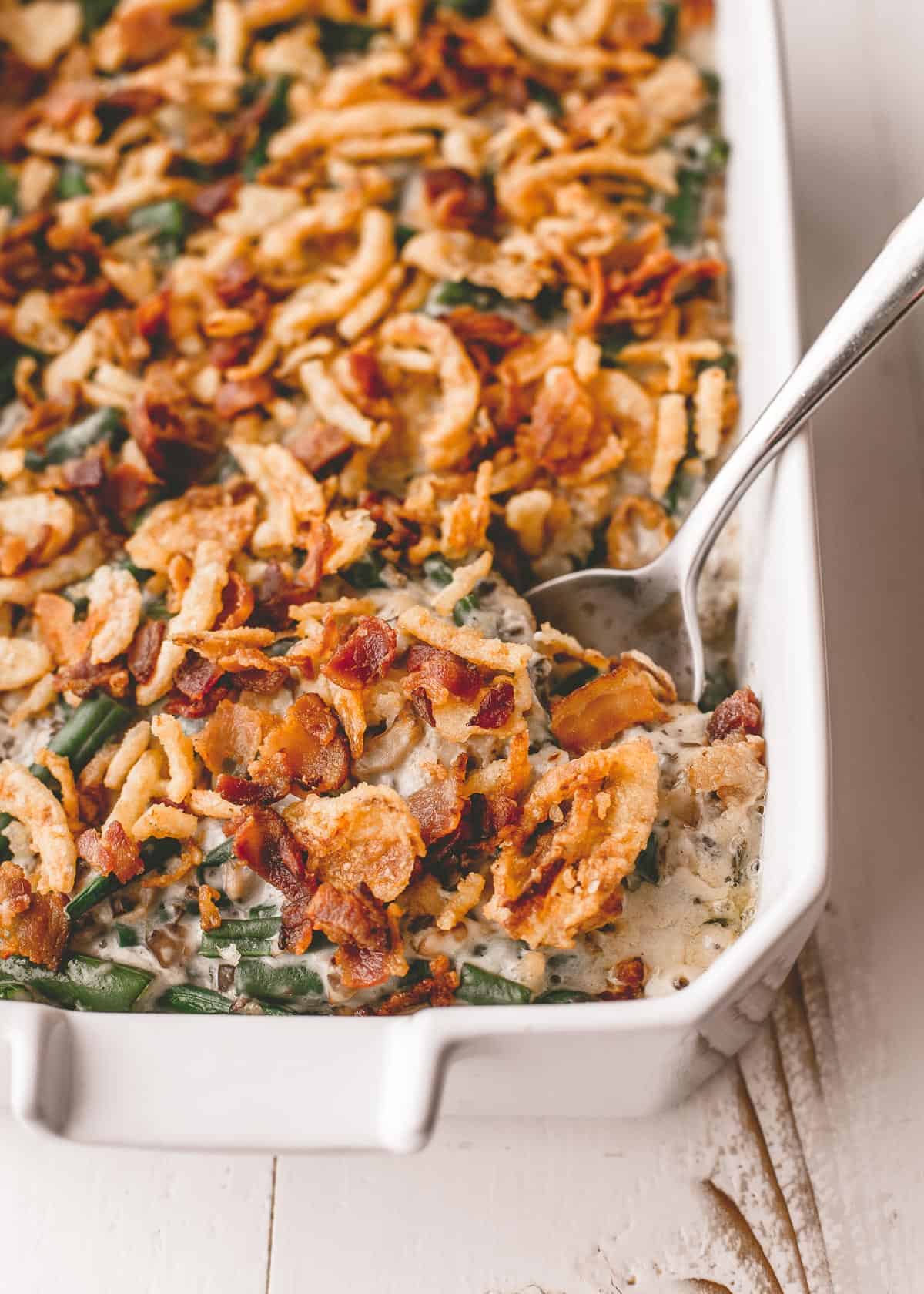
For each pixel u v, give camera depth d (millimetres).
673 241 594
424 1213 499
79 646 521
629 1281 491
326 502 541
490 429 551
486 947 473
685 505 549
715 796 487
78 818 498
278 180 623
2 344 596
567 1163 504
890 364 606
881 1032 519
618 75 633
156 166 623
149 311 582
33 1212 501
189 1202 502
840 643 567
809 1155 505
